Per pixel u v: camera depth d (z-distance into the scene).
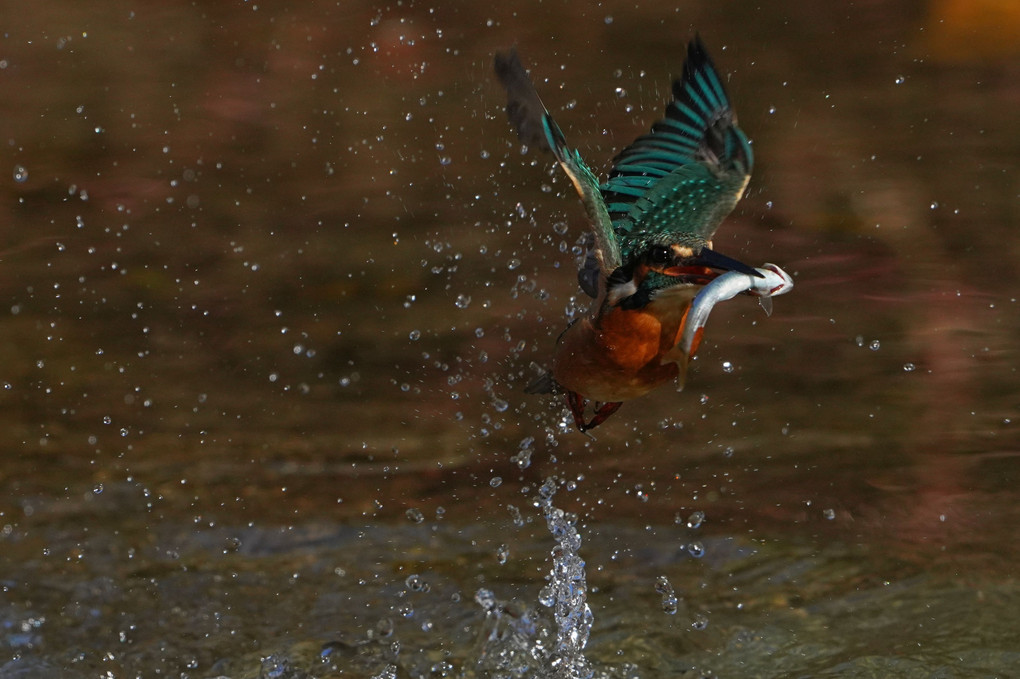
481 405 11.07
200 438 10.54
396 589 8.23
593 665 7.37
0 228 15.50
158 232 15.41
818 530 8.78
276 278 14.06
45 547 8.73
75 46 22.20
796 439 10.27
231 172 17.31
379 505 9.34
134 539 8.85
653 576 8.27
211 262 14.53
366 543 8.80
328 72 21.02
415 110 19.47
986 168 16.47
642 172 6.34
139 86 20.44
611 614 7.86
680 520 8.99
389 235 15.05
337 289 13.69
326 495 9.51
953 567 8.21
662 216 6.13
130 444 10.41
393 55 21.69
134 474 9.85
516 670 7.44
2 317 13.07
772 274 5.69
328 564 8.54
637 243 6.10
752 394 11.16
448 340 12.41
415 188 16.62
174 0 24.69
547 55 21.30
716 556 8.48
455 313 13.03
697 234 6.03
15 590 8.17
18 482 9.71
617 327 6.03
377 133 18.59
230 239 15.16
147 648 7.62
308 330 12.74
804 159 17.12
